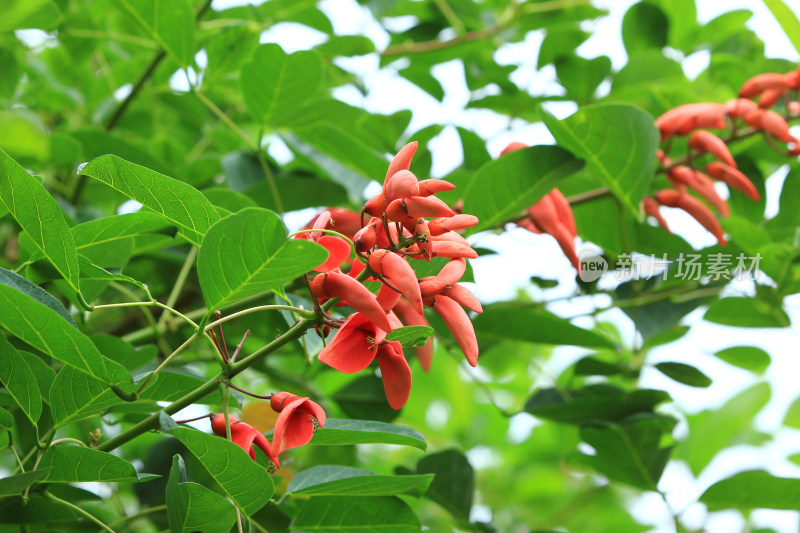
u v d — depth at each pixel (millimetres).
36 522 1372
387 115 1740
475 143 1656
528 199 1461
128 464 1230
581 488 2619
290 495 1306
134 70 1923
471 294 1202
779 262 1542
